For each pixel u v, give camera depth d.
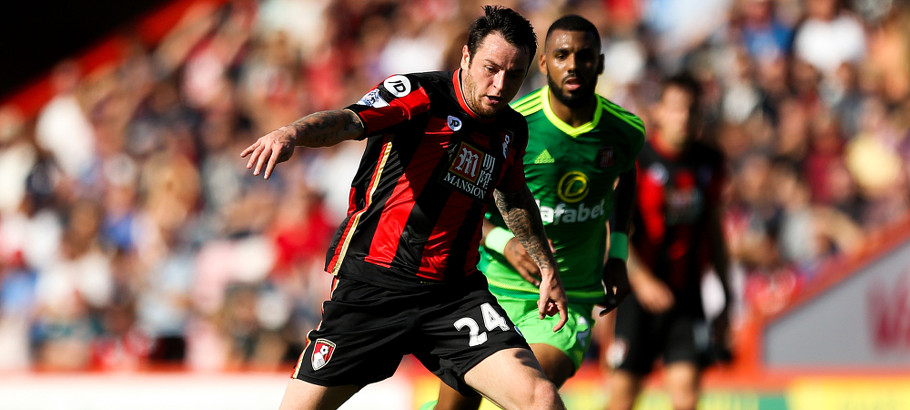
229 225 39.34
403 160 13.31
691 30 45.88
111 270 38.16
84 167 45.31
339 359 13.56
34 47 57.28
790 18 43.53
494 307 13.76
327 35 48.41
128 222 41.09
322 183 40.72
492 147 13.62
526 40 12.95
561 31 15.85
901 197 36.34
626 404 22.94
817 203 36.31
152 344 35.38
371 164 13.55
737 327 30.67
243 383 27.95
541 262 14.60
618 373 22.91
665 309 21.66
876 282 26.81
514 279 17.30
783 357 27.16
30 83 51.91
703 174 22.12
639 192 22.00
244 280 35.75
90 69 52.31
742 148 38.34
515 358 13.27
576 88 15.78
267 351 33.97
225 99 46.91
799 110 39.09
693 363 22.25
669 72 42.88
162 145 44.41
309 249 36.66
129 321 36.19
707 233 22.42
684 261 22.27
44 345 36.28
